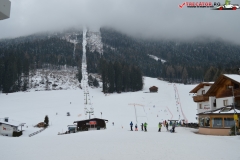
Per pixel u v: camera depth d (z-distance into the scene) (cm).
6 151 1836
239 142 2258
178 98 9938
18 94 11800
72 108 8562
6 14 567
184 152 1728
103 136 3034
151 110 8169
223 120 3244
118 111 8025
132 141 2414
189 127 4862
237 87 3622
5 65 13912
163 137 2797
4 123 4819
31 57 19500
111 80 13950
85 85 15338
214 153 1677
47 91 12681
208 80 13400
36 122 6438
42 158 1545
